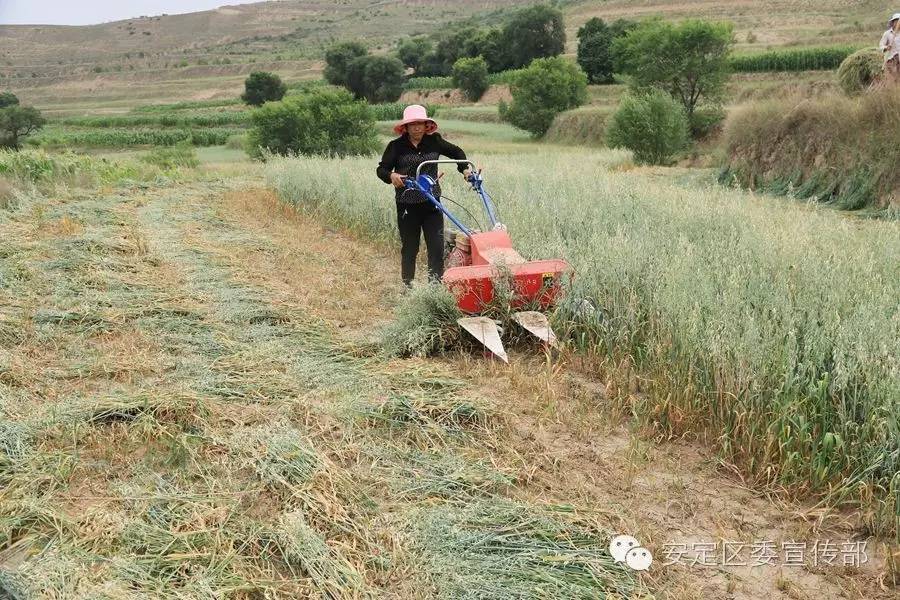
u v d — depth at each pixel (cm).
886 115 1227
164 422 474
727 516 394
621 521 377
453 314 623
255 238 1090
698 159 2722
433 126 738
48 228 1052
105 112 11238
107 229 1077
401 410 489
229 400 510
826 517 392
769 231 750
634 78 4166
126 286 780
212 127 7719
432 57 10206
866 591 341
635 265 635
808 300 545
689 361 502
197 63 19575
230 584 324
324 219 1293
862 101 1304
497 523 370
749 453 434
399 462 435
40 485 405
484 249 660
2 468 417
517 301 631
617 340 574
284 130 4366
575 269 645
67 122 8206
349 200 1251
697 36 3791
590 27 6556
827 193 1303
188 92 14475
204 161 4528
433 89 8662
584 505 393
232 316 691
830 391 435
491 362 579
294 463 416
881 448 397
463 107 7406
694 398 485
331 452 440
